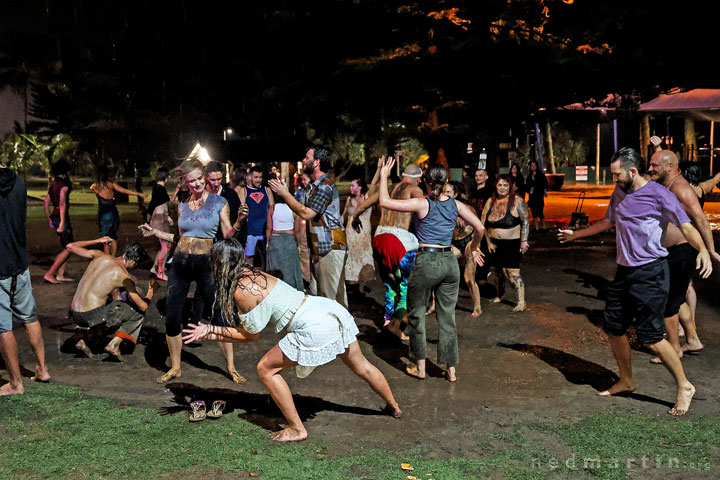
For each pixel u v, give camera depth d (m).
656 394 5.36
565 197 30.17
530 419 4.87
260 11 23.59
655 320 4.90
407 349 6.77
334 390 5.54
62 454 4.27
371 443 4.47
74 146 45.72
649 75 16.64
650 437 4.52
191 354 6.59
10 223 5.27
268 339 7.13
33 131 40.28
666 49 16.78
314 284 7.81
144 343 6.98
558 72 16.53
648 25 16.67
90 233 17.80
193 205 5.70
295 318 4.36
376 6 18.66
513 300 8.92
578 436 4.54
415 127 20.12
